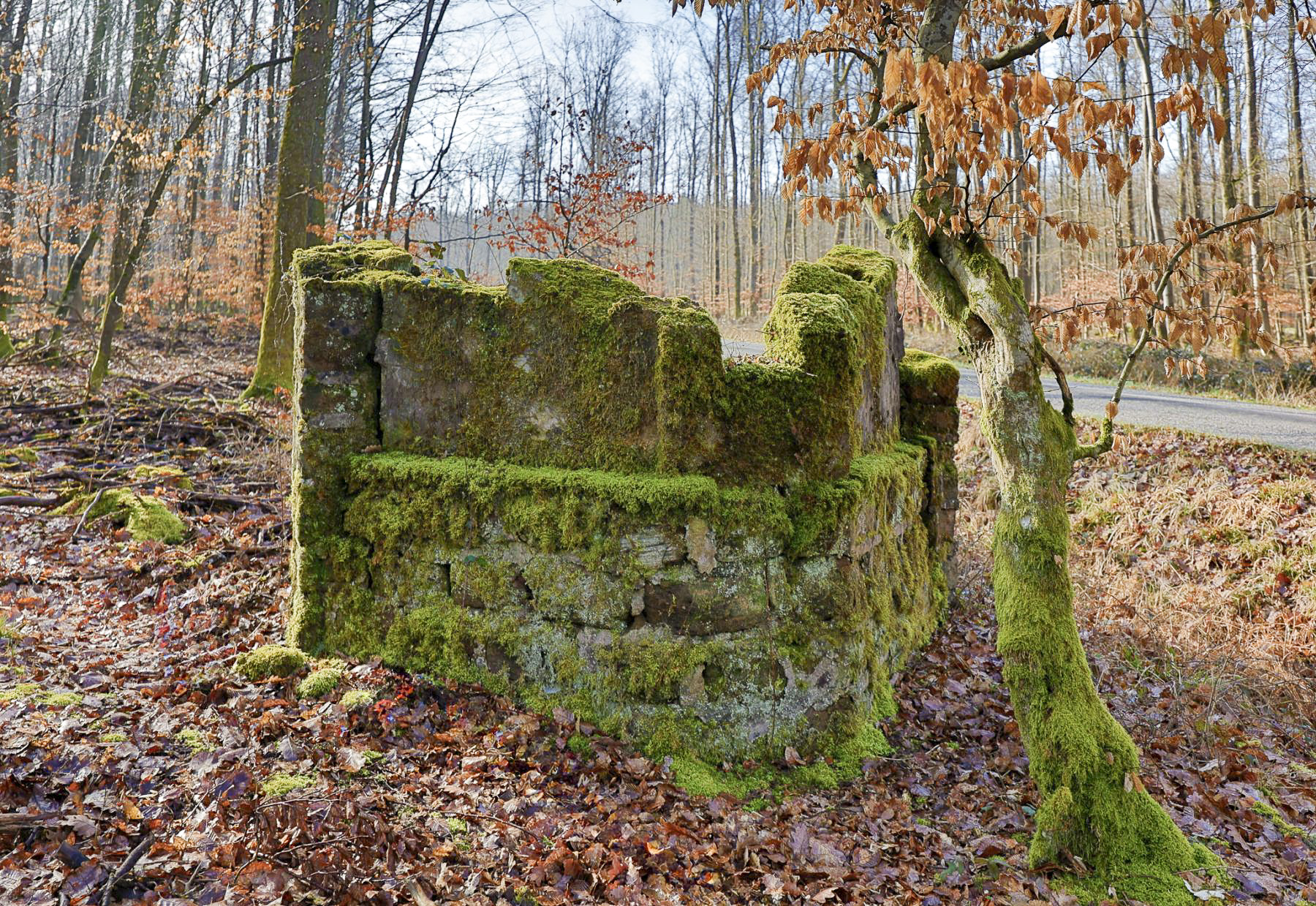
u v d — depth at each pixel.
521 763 3.60
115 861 2.50
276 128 16.34
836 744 4.00
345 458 4.28
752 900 3.01
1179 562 7.14
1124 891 3.27
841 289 4.62
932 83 3.12
